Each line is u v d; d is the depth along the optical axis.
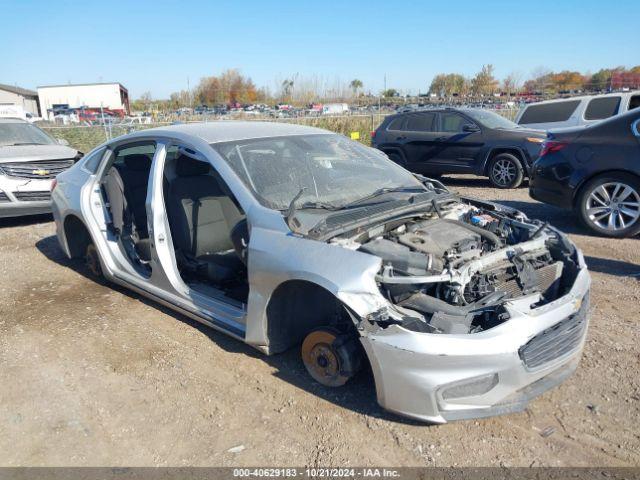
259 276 3.28
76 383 3.55
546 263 3.34
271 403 3.24
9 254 6.52
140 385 3.50
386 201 3.70
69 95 59.94
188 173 4.34
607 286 4.86
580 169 6.59
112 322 4.44
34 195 7.81
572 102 11.33
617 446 2.79
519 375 2.74
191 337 4.12
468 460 2.72
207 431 3.02
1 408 3.30
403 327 2.75
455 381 2.66
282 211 3.44
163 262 4.13
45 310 4.73
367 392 3.30
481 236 3.45
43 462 2.81
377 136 11.92
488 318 2.86
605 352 3.68
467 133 10.45
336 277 2.88
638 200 6.21
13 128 9.13
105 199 4.96
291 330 3.48
